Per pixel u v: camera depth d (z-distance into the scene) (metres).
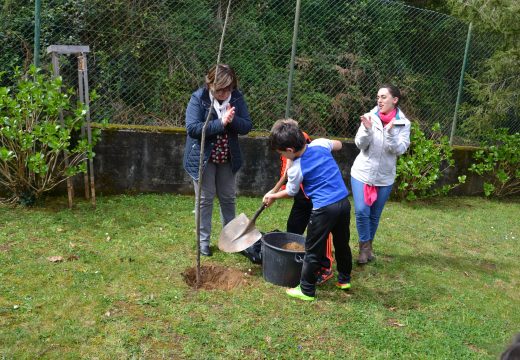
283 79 7.05
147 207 5.59
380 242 5.43
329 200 3.66
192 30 6.71
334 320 3.59
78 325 3.16
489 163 8.08
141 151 6.01
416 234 5.89
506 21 7.86
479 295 4.36
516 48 8.09
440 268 4.91
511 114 8.62
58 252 4.20
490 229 6.46
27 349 2.87
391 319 3.74
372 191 4.55
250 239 4.17
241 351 3.08
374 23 7.99
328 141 3.96
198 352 3.03
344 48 7.75
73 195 5.68
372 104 7.97
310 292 3.80
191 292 3.76
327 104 7.42
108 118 6.27
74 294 3.53
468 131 8.40
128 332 3.14
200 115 4.23
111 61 6.29
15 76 5.22
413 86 8.20
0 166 5.10
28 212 5.08
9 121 4.86
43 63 5.91
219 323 3.36
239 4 7.04
